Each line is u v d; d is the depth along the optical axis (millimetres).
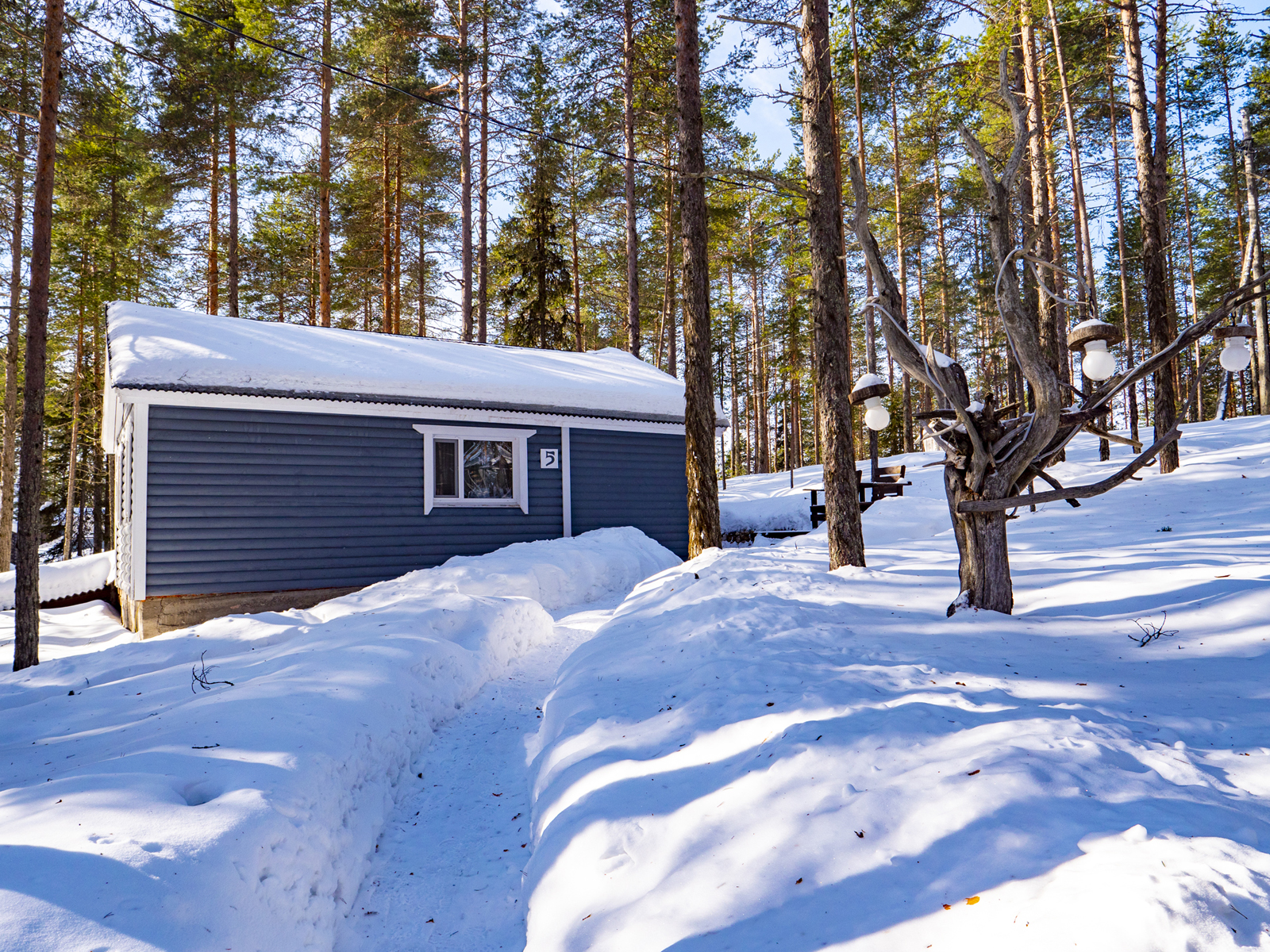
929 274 29844
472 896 3164
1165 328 11211
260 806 2926
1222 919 1592
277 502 9828
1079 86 16656
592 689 4648
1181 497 8914
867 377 5859
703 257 10672
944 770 2521
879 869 2107
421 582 9547
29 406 7855
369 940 2887
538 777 3896
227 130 19625
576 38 20969
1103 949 1556
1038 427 4672
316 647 6051
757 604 5660
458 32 21703
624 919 2258
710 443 10641
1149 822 2023
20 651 7613
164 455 9117
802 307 33531
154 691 5508
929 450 20531
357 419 10508
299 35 19406
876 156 26594
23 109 12211
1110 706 3219
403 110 20797
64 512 32406
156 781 3086
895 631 4801
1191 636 4133
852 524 7328
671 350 27219
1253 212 4766
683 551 13438
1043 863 1928
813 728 3057
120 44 10469
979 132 20953
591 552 10977
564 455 12273
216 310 20781
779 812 2539
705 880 2309
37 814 2732
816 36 7812
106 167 18750
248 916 2441
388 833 3789
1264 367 23406
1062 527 8211
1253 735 2826
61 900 2139
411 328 30312
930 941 1764
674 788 2979
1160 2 12133
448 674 6023
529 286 26688
